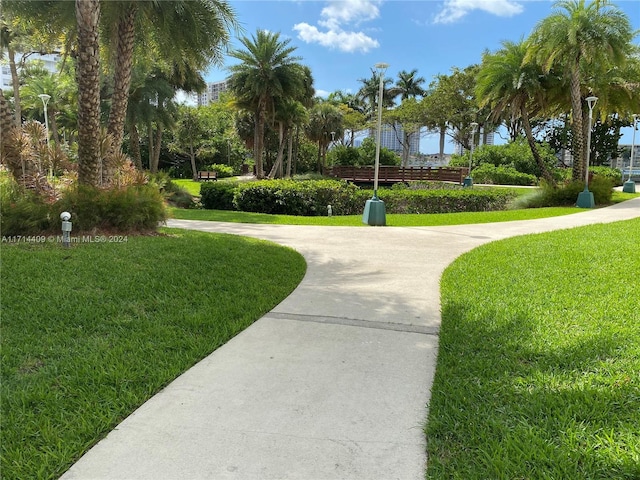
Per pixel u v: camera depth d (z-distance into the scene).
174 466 2.11
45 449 2.21
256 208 17.08
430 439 2.31
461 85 40.09
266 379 2.98
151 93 24.58
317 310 4.44
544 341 3.44
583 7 16.30
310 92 33.28
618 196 20.41
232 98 32.94
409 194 17.97
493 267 6.07
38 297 4.29
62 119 35.38
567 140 39.59
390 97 55.66
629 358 3.07
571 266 5.82
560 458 2.08
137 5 9.97
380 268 6.33
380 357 3.33
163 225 8.94
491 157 36.91
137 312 4.12
